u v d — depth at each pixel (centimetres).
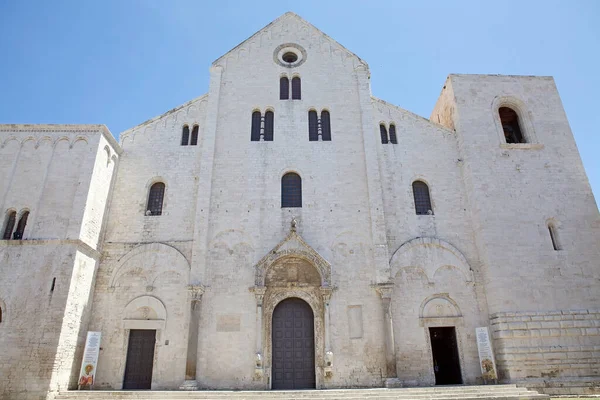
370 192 2725
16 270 2209
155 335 2417
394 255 2611
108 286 2506
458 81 3012
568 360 2291
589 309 2412
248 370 2342
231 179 2777
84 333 2350
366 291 2516
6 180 2438
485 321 2489
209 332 2412
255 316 2444
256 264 2534
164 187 2819
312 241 2622
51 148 2517
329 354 2341
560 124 2906
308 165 2828
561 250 2550
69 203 2377
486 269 2527
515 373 2259
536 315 2380
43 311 2127
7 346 2064
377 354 2386
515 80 3042
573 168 2773
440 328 2600
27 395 1981
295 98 3069
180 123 2967
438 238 2669
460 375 2394
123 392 2067
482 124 2878
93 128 2561
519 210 2636
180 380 2316
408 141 2934
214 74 3084
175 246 2609
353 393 2050
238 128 2934
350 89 3086
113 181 2762
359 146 2894
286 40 3250
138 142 2905
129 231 2655
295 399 1978
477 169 2741
